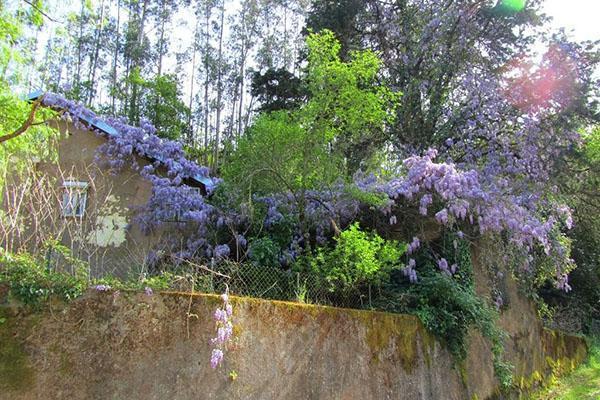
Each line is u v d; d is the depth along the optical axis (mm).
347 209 9695
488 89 14578
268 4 37000
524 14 15188
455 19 15266
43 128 7457
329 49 9461
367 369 6988
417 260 9477
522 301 12625
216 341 5352
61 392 4734
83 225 8531
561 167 13867
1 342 4680
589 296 18172
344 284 7777
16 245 6367
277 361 5953
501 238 10555
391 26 16844
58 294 4984
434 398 7992
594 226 16391
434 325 8414
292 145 9031
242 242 9477
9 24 6910
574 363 15352
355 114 9164
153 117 25203
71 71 34219
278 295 7066
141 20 34312
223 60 36750
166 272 6230
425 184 9477
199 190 11484
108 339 5023
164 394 5078
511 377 10039
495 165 13195
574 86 14008
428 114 15352
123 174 11531
